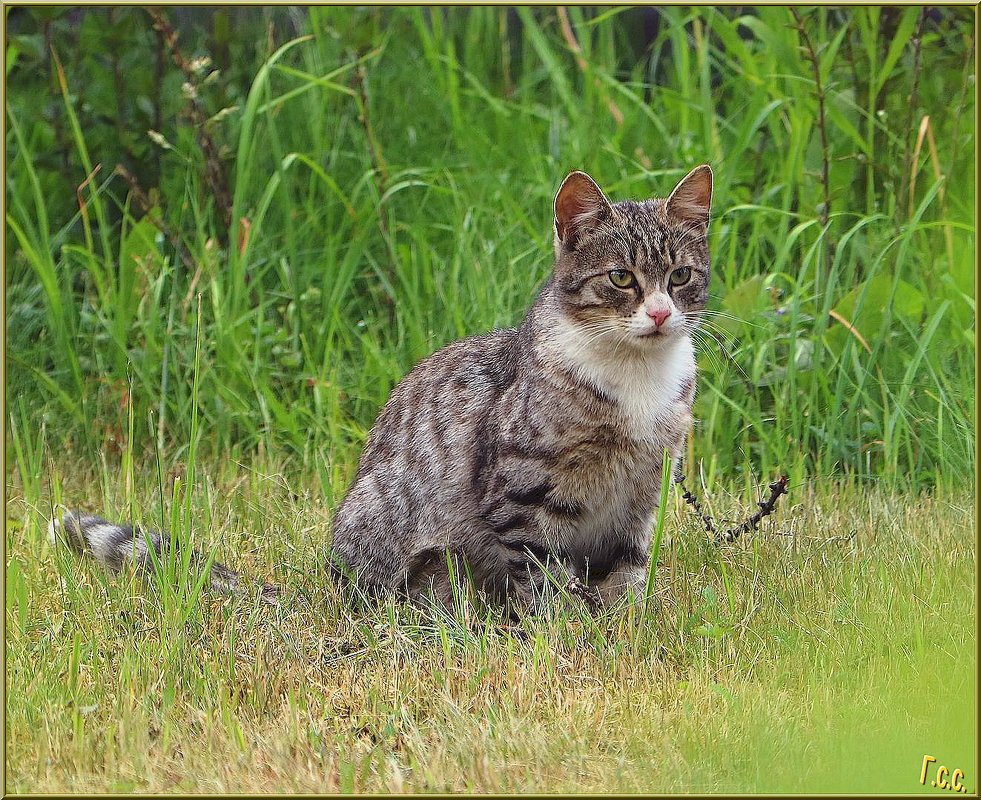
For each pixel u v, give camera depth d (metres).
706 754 6.75
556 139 13.02
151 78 13.20
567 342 8.15
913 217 11.35
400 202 13.32
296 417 11.29
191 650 7.62
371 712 7.29
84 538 9.16
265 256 12.75
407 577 8.77
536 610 8.36
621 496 8.47
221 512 9.95
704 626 7.99
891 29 12.38
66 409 11.41
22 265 12.61
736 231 11.73
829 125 12.27
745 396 11.01
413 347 11.52
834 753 6.71
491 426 8.36
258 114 13.44
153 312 11.40
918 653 7.61
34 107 13.12
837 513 9.85
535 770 6.66
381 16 14.96
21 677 7.52
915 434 10.56
